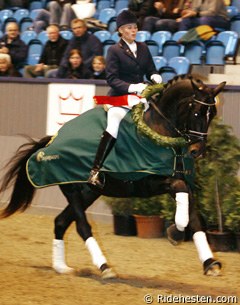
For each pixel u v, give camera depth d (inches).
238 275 397.7
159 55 696.4
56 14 799.7
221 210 477.1
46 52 677.3
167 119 357.1
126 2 839.7
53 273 396.5
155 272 404.5
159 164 352.8
